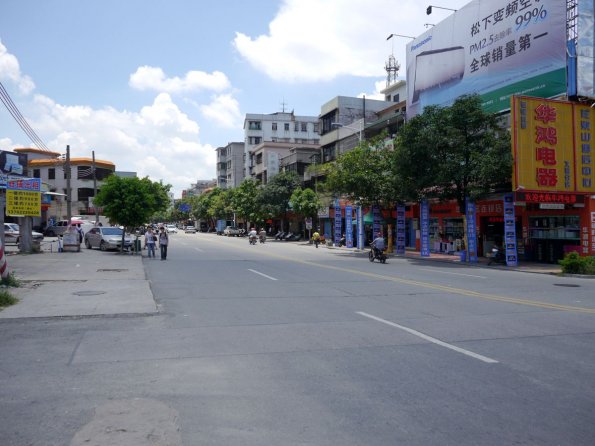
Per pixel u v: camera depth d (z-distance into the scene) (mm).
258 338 7336
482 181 22141
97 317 8914
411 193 25359
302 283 14391
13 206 22531
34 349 6617
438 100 30641
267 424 4137
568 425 4184
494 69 25906
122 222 27391
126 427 4035
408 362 6066
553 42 22422
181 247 36219
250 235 42938
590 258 18203
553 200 21219
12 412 4352
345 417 4309
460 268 21375
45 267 18672
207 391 4953
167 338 7320
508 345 6961
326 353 6488
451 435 3957
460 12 28609
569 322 8695
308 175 53750
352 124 44156
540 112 21203
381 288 13328
